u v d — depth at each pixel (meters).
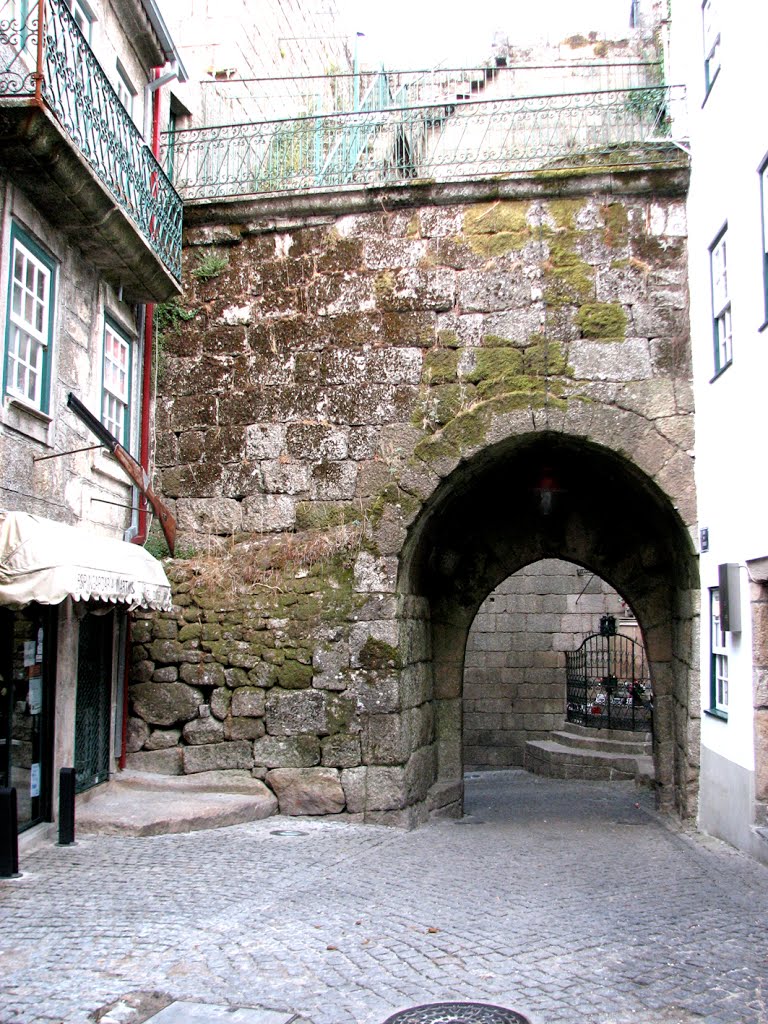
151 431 10.70
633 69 12.62
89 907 6.06
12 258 7.49
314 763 9.73
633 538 11.87
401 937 5.55
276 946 5.35
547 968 5.02
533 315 10.20
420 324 10.33
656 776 11.66
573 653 17.80
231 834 8.70
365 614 9.86
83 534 8.05
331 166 10.77
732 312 8.65
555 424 10.02
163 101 11.66
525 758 17.50
